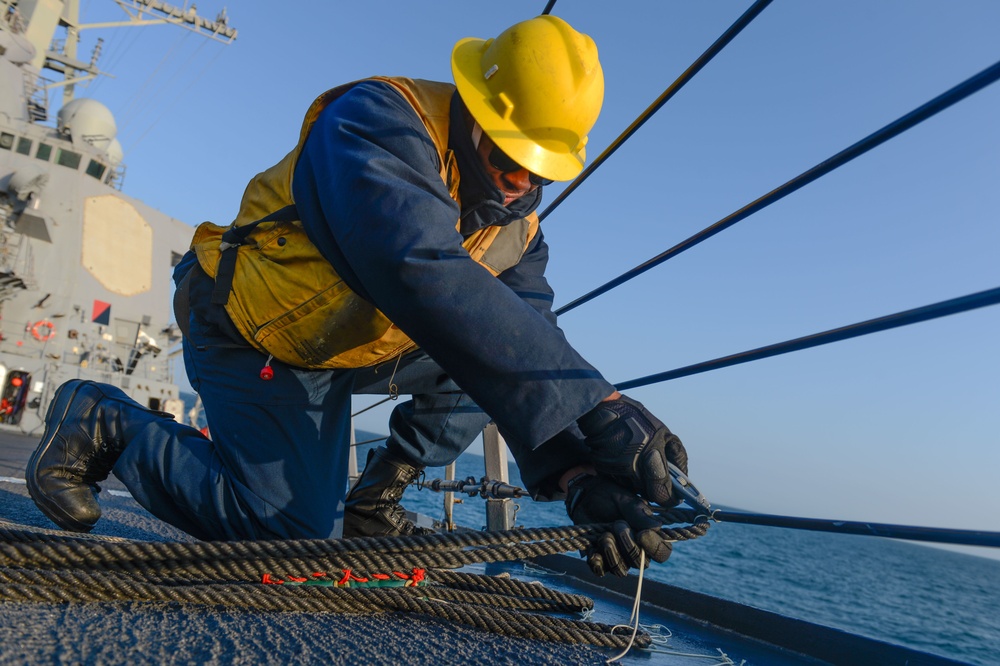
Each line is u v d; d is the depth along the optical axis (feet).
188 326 6.59
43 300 37.91
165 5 53.16
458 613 4.89
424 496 73.82
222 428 5.82
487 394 4.31
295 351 5.73
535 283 6.68
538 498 5.75
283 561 4.67
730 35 5.34
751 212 5.34
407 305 4.21
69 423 6.13
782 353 4.58
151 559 4.40
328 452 5.95
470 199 5.32
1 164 38.06
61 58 46.73
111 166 43.19
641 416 4.56
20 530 4.94
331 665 3.34
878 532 3.84
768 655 5.73
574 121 5.13
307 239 5.42
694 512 4.80
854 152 4.29
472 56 5.40
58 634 3.28
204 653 3.28
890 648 5.41
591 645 4.95
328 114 5.14
